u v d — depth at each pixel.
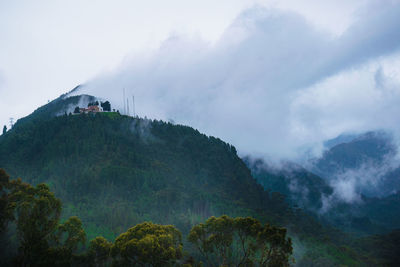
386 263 191.00
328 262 159.12
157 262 69.44
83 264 88.81
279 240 72.06
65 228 92.19
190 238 81.88
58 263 76.88
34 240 78.75
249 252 81.56
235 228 81.75
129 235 75.44
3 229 89.00
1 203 87.69
